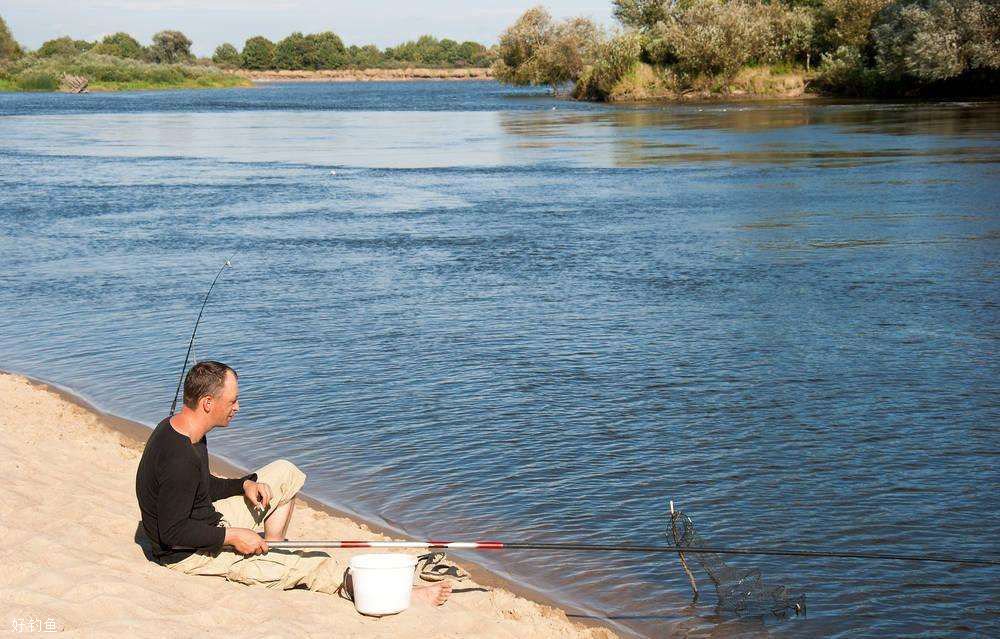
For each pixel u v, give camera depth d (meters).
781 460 7.83
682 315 12.54
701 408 9.09
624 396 9.49
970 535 6.50
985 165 28.39
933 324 11.77
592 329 11.98
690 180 27.38
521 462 7.92
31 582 4.69
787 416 8.82
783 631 5.40
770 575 6.04
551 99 86.62
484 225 20.56
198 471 5.04
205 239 19.42
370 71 195.50
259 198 25.77
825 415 8.83
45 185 29.22
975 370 9.98
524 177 29.42
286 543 5.16
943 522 6.69
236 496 5.46
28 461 7.11
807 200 22.69
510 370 10.41
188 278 15.65
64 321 13.03
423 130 52.59
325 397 9.66
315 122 61.69
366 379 10.20
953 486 7.27
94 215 22.92
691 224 19.89
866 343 11.04
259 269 16.25
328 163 35.28
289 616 4.75
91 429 8.78
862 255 16.02
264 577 5.14
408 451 8.22
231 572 5.12
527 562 6.29
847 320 12.05
